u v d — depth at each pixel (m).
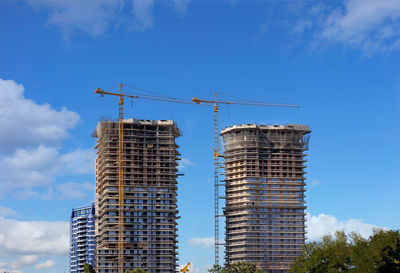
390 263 151.62
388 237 179.38
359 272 178.62
